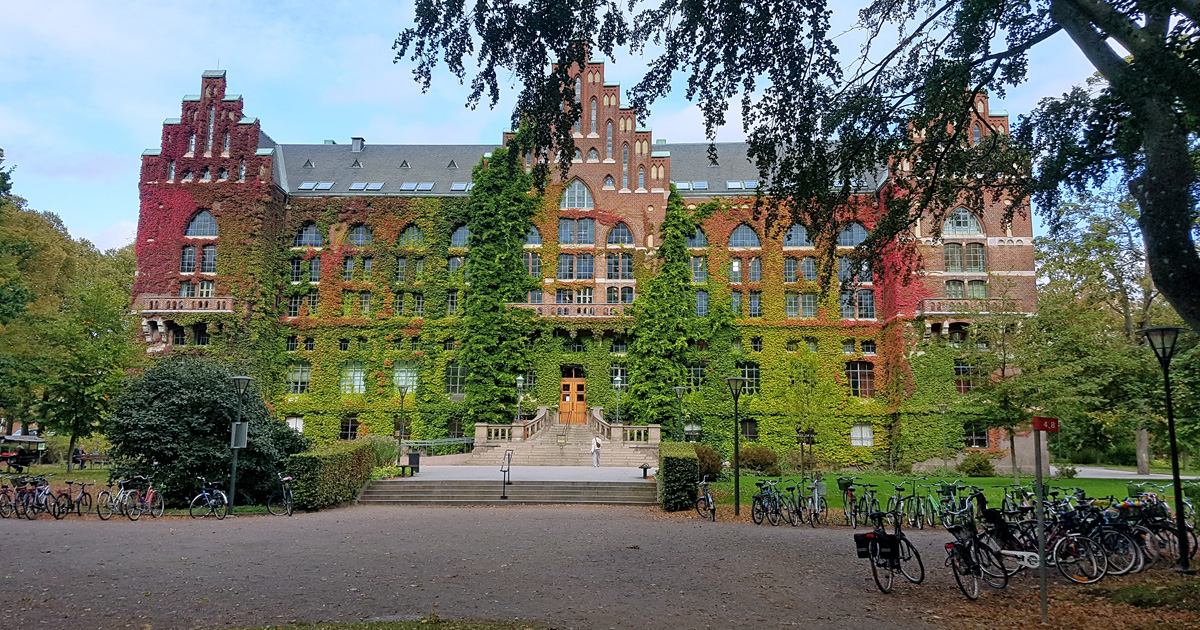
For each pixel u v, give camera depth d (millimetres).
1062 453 58281
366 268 51625
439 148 58062
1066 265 34094
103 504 22359
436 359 49406
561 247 50250
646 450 39250
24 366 32344
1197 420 22891
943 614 10539
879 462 46500
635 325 47656
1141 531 14172
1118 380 26844
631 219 50188
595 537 17484
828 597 11570
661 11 14109
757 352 48719
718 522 21172
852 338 48469
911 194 16047
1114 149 10828
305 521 20281
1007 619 10281
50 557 14367
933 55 13680
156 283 49031
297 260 51625
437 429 48469
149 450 22781
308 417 49094
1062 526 13633
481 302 47562
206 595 11195
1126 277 33844
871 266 16516
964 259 46000
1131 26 10727
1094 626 9867
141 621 9781
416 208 51562
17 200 44844
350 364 50312
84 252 57406
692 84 14641
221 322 47531
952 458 43094
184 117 50969
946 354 43938
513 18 13617
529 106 15180
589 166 51000
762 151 15398
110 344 34438
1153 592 11070
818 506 20938
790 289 49469
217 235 49500
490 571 13148
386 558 14344
